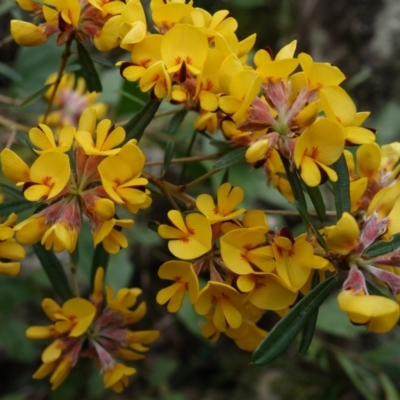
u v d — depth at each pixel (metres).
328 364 0.49
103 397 0.50
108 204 0.28
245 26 0.62
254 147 0.28
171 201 0.32
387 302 0.27
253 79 0.28
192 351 0.54
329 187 0.31
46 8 0.31
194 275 0.28
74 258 0.33
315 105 0.28
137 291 0.32
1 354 0.50
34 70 0.44
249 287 0.28
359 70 0.53
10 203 0.32
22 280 0.42
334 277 0.28
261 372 0.51
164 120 0.46
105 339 0.32
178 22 0.30
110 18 0.31
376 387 0.47
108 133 0.29
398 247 0.28
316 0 0.57
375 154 0.30
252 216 0.29
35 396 0.49
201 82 0.29
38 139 0.29
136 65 0.29
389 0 0.53
